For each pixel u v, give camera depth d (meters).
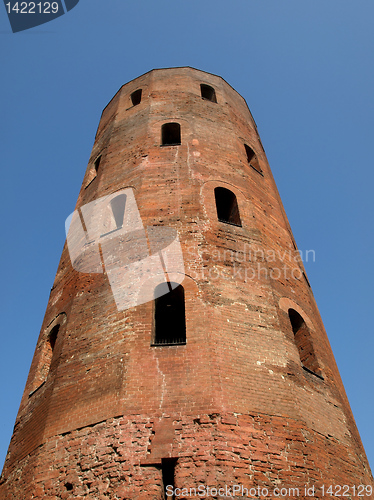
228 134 21.89
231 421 11.71
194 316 13.76
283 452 11.71
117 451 11.30
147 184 18.25
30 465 12.39
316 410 13.52
